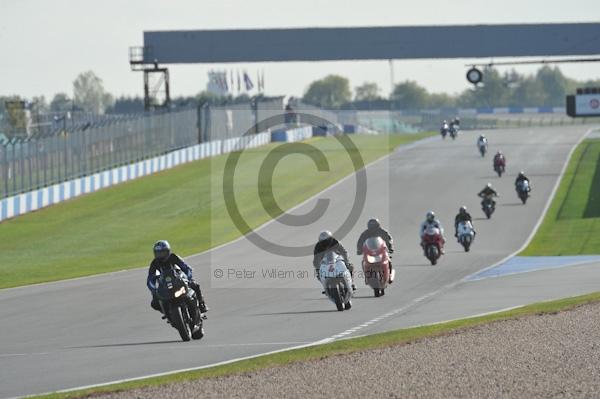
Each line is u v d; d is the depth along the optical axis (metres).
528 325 67.00
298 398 47.03
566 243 153.75
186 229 184.75
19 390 52.16
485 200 192.88
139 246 164.38
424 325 71.12
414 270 121.94
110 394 48.84
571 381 48.81
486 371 51.75
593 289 91.81
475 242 161.50
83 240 172.38
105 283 113.94
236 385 50.12
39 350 67.12
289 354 59.53
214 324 77.38
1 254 157.50
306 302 90.62
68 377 55.44
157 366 57.94
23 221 195.25
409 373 51.88
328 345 62.53
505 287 98.62
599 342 59.50
